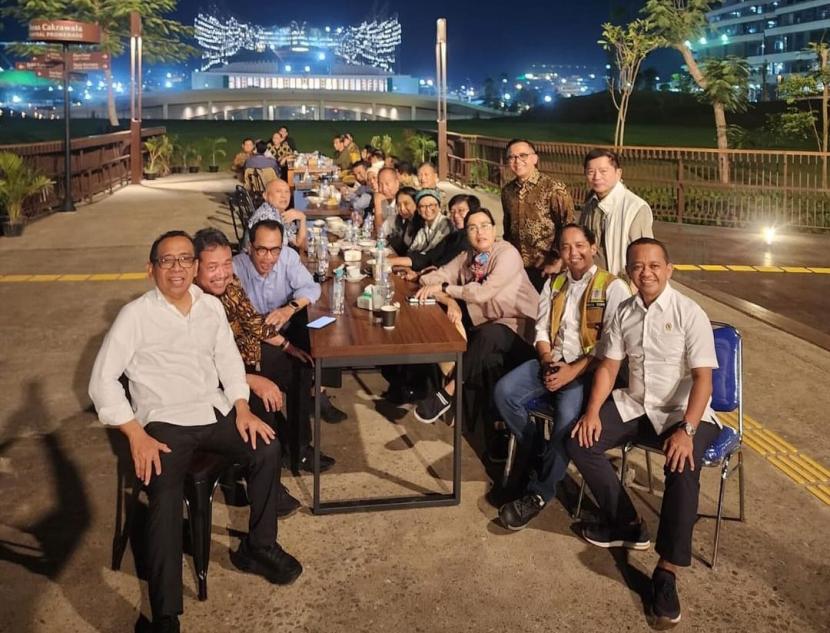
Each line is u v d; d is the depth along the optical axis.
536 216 4.75
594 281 3.65
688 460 2.95
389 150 21.78
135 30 18.39
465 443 4.39
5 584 3.01
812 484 3.87
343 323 3.86
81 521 3.49
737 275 8.84
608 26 17.23
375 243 5.96
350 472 4.02
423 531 3.46
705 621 2.84
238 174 14.78
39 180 11.22
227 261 3.51
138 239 10.73
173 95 90.31
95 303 7.27
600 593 3.01
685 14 16.62
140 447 2.79
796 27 104.88
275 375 4.00
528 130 36.28
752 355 5.79
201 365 3.07
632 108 50.00
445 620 2.84
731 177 14.12
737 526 3.48
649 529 3.48
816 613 2.89
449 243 5.30
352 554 3.27
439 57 18.41
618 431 3.28
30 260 9.26
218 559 3.22
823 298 7.82
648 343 3.20
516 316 4.34
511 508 3.46
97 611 2.87
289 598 2.97
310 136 33.28
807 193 12.23
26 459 4.11
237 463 3.09
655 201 13.27
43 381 5.25
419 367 4.89
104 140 16.59
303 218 6.18
